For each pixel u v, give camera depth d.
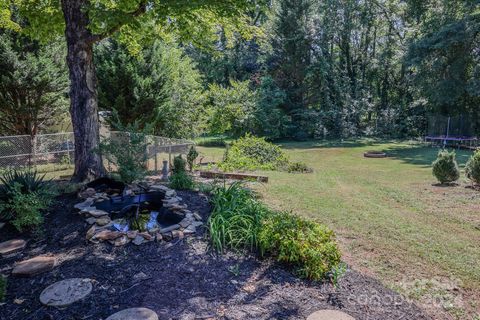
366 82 23.69
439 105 17.89
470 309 2.88
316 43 22.30
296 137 21.69
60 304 2.59
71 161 10.93
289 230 3.40
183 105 13.40
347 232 4.60
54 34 7.48
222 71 25.66
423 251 4.00
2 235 3.85
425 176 8.89
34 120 11.08
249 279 3.00
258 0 6.70
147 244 3.51
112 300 2.64
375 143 18.72
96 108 5.90
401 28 20.97
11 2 7.67
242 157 10.02
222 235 3.59
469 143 16.70
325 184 7.76
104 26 5.65
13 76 9.76
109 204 4.42
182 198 4.80
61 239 3.67
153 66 11.66
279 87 22.89
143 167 5.33
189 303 2.62
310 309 2.61
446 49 15.48
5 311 2.55
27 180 4.45
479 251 4.00
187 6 5.40
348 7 22.22
